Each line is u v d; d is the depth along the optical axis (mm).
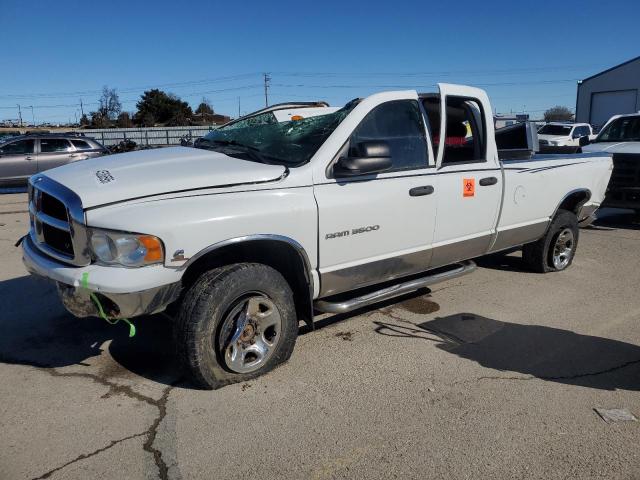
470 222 5012
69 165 4016
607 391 3746
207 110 70812
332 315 5086
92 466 2865
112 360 4082
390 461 2953
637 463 2973
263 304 3691
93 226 3166
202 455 2973
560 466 2938
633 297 5734
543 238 6297
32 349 4266
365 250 4188
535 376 3949
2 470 2820
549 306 5430
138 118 64375
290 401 3529
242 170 3637
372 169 3883
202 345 3459
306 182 3803
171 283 3293
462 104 5090
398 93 4391
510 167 5363
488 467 2918
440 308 5332
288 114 5348
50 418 3305
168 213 3268
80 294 3232
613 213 11430
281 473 2844
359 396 3615
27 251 3771
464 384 3803
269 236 3596
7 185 15164
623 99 39500
